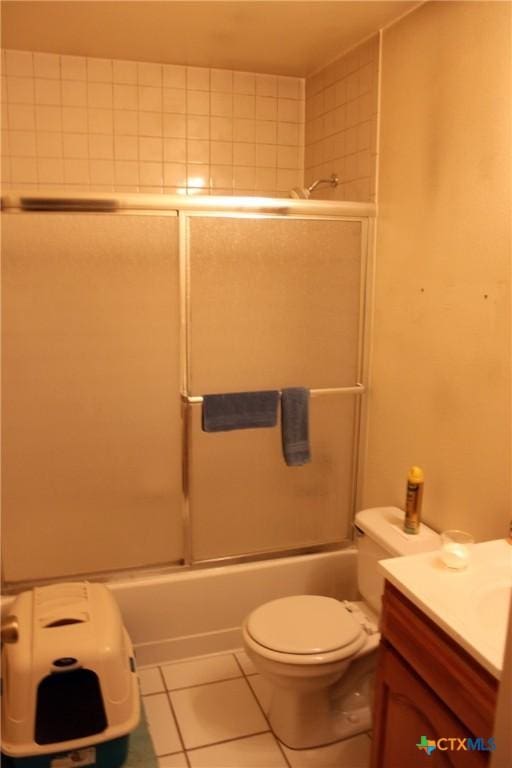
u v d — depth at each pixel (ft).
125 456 7.47
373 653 6.89
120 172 9.16
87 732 5.94
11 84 8.57
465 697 4.24
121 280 7.07
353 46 8.27
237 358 7.69
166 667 7.87
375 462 8.39
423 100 6.97
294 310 7.86
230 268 7.48
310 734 6.57
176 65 9.12
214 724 6.92
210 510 8.00
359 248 8.03
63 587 6.84
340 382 8.26
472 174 6.31
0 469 7.06
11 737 5.64
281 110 9.76
